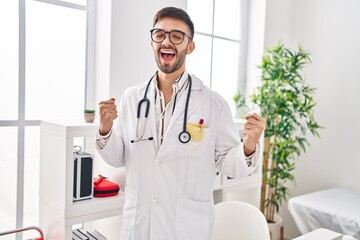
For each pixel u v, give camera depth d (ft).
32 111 5.82
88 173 5.05
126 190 4.11
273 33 9.05
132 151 3.98
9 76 5.52
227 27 8.66
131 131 4.06
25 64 5.68
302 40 9.43
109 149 3.95
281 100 7.77
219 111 4.10
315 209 6.89
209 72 8.36
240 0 8.87
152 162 3.88
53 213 5.04
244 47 9.11
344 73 8.61
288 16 9.49
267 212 8.60
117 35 6.01
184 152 3.80
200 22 8.06
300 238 4.68
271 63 7.89
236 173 3.74
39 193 5.53
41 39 5.83
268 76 8.59
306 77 9.37
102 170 6.18
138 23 6.29
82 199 5.01
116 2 5.94
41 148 5.46
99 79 6.25
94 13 6.31
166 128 3.93
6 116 5.54
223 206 5.51
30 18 5.68
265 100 7.93
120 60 6.09
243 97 9.19
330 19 8.84
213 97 4.16
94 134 4.94
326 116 8.98
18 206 5.71
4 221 5.61
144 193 3.90
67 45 6.14
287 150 8.44
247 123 3.50
